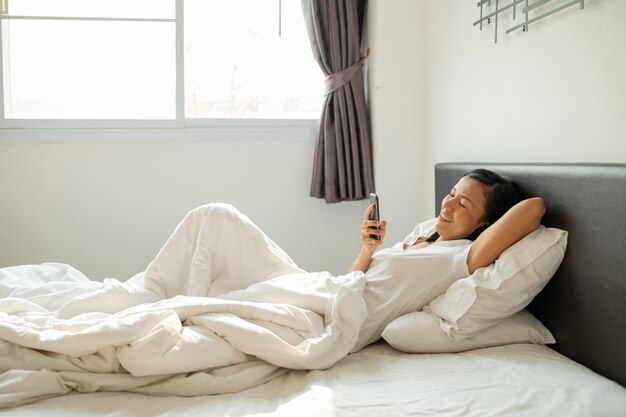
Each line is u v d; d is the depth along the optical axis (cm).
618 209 133
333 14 313
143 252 322
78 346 125
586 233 145
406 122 302
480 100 234
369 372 141
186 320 146
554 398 120
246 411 118
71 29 333
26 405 118
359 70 317
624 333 131
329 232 335
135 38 338
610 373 136
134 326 129
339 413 114
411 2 299
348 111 315
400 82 301
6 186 310
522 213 159
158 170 321
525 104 198
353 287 164
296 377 138
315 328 151
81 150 314
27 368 126
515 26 199
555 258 153
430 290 170
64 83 335
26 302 155
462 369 139
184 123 320
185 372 130
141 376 128
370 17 314
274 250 198
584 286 146
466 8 245
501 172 195
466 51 246
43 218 314
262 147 328
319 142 320
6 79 311
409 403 118
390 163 303
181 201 323
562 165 158
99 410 117
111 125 314
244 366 137
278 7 345
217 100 346
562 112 175
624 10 146
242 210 329
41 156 311
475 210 183
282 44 346
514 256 154
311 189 322
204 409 119
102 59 337
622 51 147
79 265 318
